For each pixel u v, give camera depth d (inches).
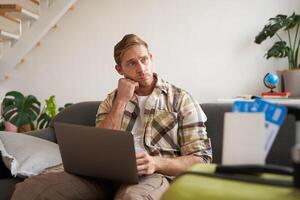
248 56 116.2
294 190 18.9
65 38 132.3
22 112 112.7
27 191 47.2
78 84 132.6
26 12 116.3
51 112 118.5
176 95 60.3
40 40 133.6
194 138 56.1
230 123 23.6
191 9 120.5
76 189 48.1
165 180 50.0
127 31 126.8
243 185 19.9
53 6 121.6
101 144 43.3
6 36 118.3
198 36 120.3
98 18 129.0
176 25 122.1
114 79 129.3
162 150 57.5
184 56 122.0
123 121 61.0
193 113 57.8
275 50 103.5
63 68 133.6
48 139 81.9
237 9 116.4
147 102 60.4
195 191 19.4
